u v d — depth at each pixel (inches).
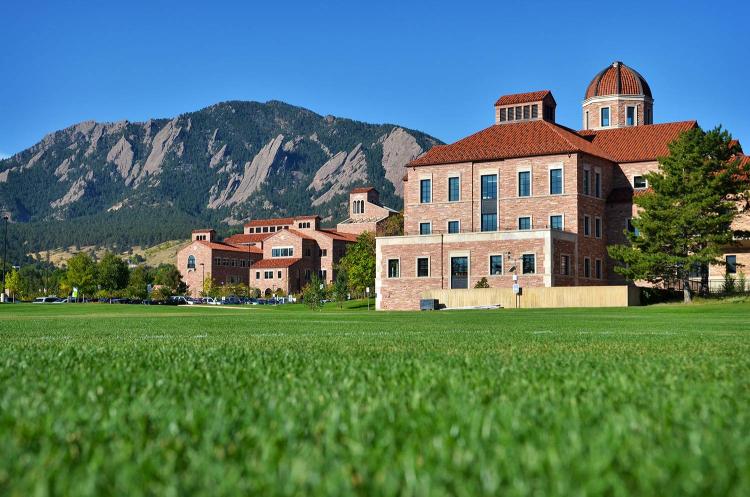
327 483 120.0
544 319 1301.7
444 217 2950.3
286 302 5349.4
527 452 139.0
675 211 2223.2
